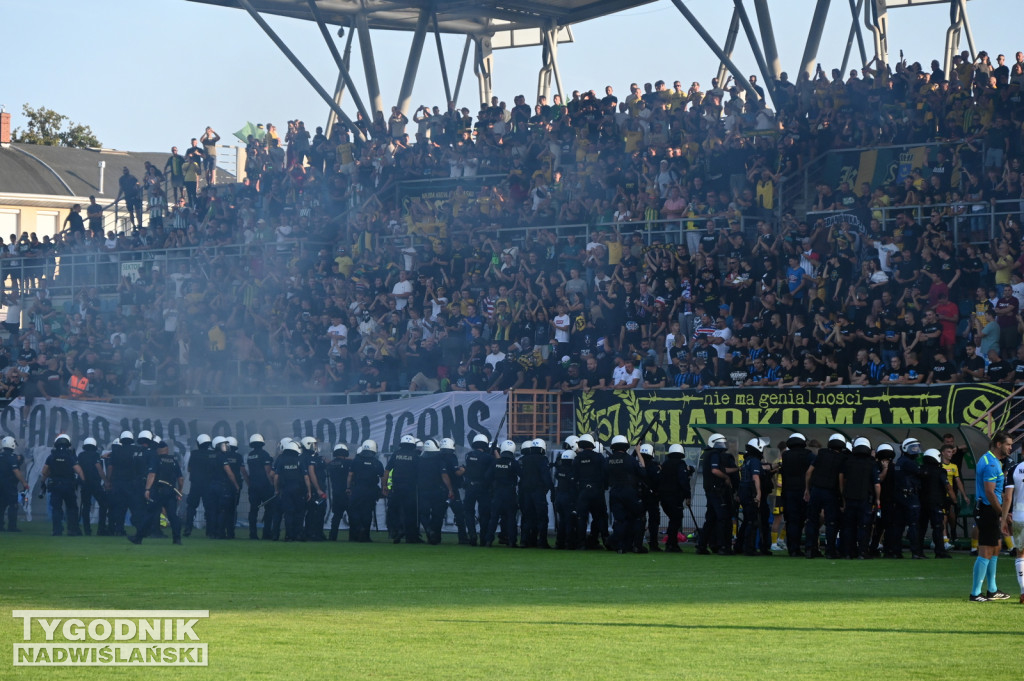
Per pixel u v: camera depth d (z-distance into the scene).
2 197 114.12
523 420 47.22
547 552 37.94
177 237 71.38
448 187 64.44
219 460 44.09
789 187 53.62
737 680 15.20
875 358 42.34
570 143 61.47
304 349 57.16
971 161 49.06
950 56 64.62
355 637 18.72
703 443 43.16
